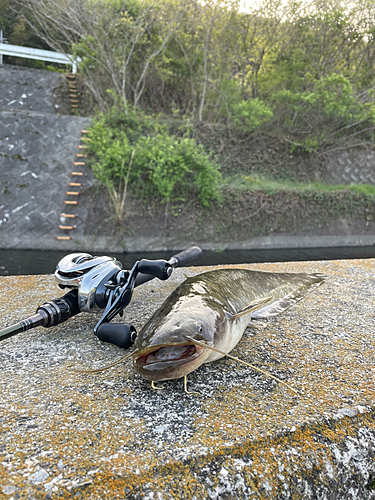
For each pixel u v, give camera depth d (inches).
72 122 580.4
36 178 501.7
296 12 709.9
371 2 709.9
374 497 49.6
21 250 425.1
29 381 60.8
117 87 639.8
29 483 39.7
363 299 109.7
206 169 519.8
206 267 151.2
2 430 48.1
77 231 466.6
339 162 747.4
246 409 54.1
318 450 48.1
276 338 80.7
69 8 604.7
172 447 45.8
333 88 689.6
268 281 103.3
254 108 653.9
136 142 574.6
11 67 753.0
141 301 103.8
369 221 613.9
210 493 41.9
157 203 507.8
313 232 577.0
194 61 693.9
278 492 44.3
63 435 47.4
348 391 59.9
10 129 547.2
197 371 65.1
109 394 57.2
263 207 553.3
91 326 85.0
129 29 627.2
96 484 40.3
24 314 91.2
